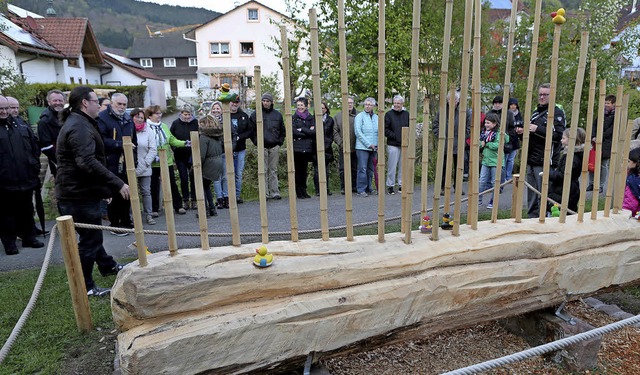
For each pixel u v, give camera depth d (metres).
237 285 1.86
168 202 1.83
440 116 2.19
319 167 2.12
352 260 2.07
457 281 2.20
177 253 1.90
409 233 2.23
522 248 2.38
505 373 2.54
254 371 1.88
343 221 5.10
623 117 2.74
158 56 35.75
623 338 2.86
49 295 3.33
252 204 6.16
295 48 8.95
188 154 5.67
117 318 1.77
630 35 8.98
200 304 1.82
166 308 1.77
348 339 2.02
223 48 26.59
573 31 9.25
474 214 2.42
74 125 2.90
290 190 2.11
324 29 8.74
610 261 2.63
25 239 4.48
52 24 17.33
